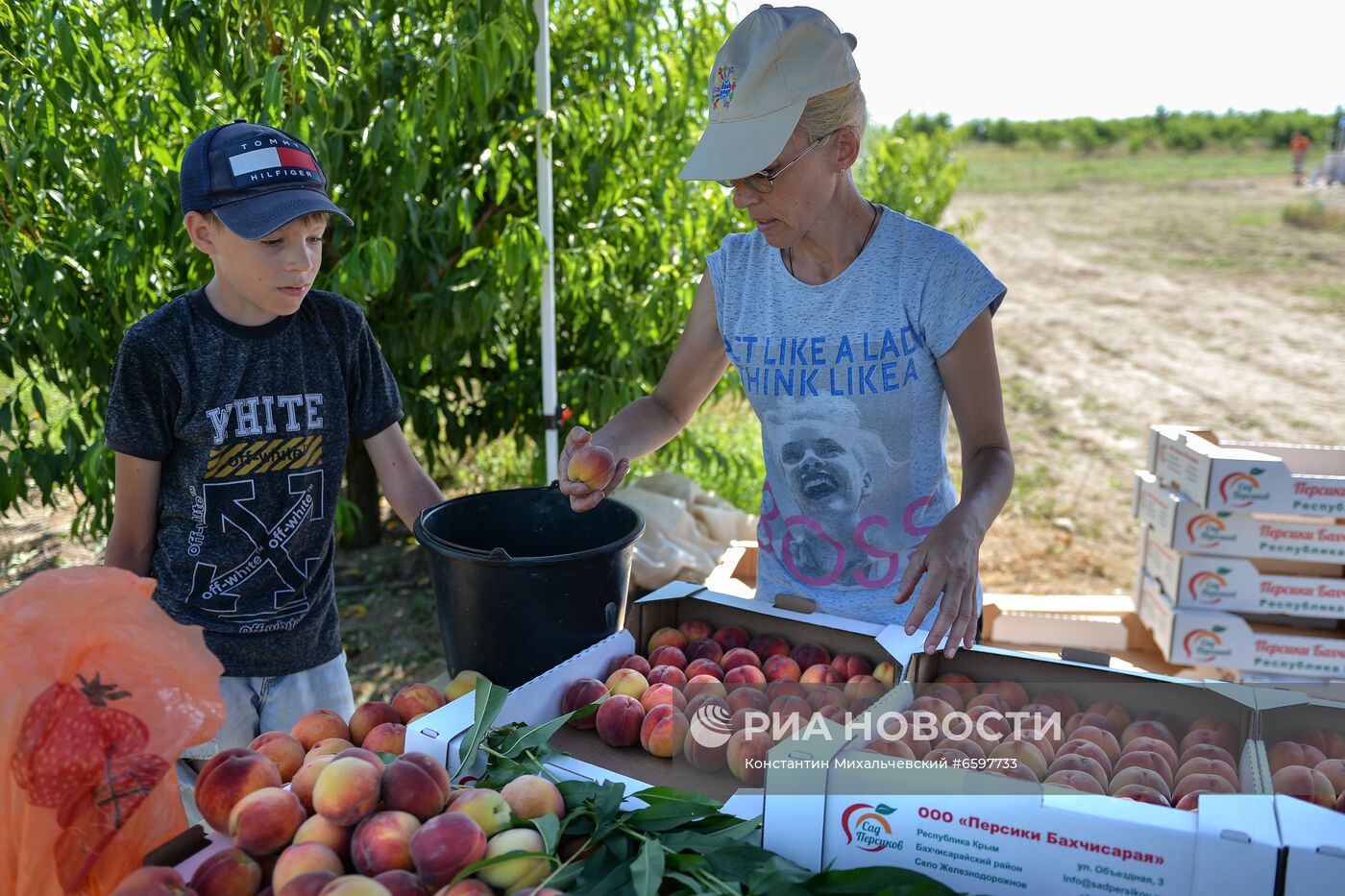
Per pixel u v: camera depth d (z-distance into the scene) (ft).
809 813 4.11
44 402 12.21
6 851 3.85
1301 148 86.89
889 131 33.60
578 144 13.30
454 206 12.32
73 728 3.93
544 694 5.34
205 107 11.28
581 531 6.84
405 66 11.60
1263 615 11.14
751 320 6.19
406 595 15.83
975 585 5.02
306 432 6.49
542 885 3.83
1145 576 11.77
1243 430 28.43
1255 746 4.37
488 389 15.05
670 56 12.93
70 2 10.59
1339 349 37.58
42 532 17.90
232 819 4.15
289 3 10.49
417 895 3.81
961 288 5.57
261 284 5.89
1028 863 3.84
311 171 5.99
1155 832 3.65
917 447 6.01
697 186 14.66
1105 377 34.32
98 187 11.44
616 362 14.07
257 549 6.47
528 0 11.02
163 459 6.21
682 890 3.84
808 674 5.49
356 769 4.20
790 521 6.44
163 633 4.25
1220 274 52.06
